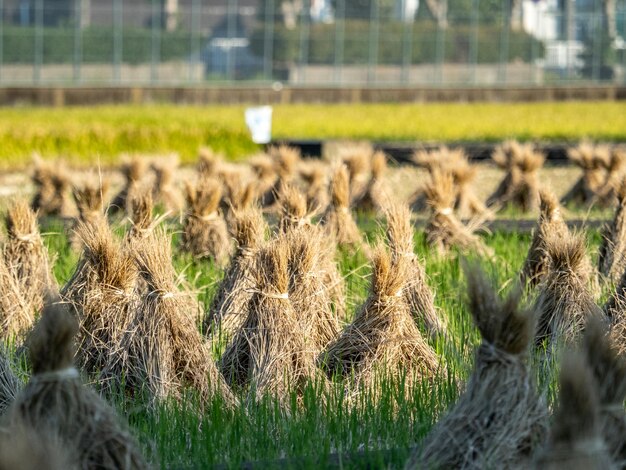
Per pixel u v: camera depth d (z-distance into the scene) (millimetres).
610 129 78250
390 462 14766
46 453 10406
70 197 38594
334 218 28938
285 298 18656
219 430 15852
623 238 25734
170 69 106812
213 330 21250
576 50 115812
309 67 110625
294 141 59188
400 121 83438
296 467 14820
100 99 96812
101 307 19266
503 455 12766
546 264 22750
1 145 61219
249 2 109062
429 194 29172
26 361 19828
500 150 41250
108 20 104125
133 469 12492
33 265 23109
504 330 12883
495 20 113938
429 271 26453
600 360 12266
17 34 100938
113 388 17609
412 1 112438
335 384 17875
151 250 18188
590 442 11078
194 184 28719
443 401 17125
